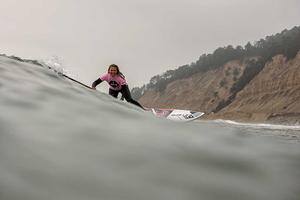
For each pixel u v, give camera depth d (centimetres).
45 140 216
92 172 185
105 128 251
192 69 16300
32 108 270
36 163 188
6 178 171
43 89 334
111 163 196
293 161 223
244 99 11681
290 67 11006
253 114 10375
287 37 12194
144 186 176
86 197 163
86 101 320
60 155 200
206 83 14538
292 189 186
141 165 197
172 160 207
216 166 206
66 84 391
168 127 273
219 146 240
